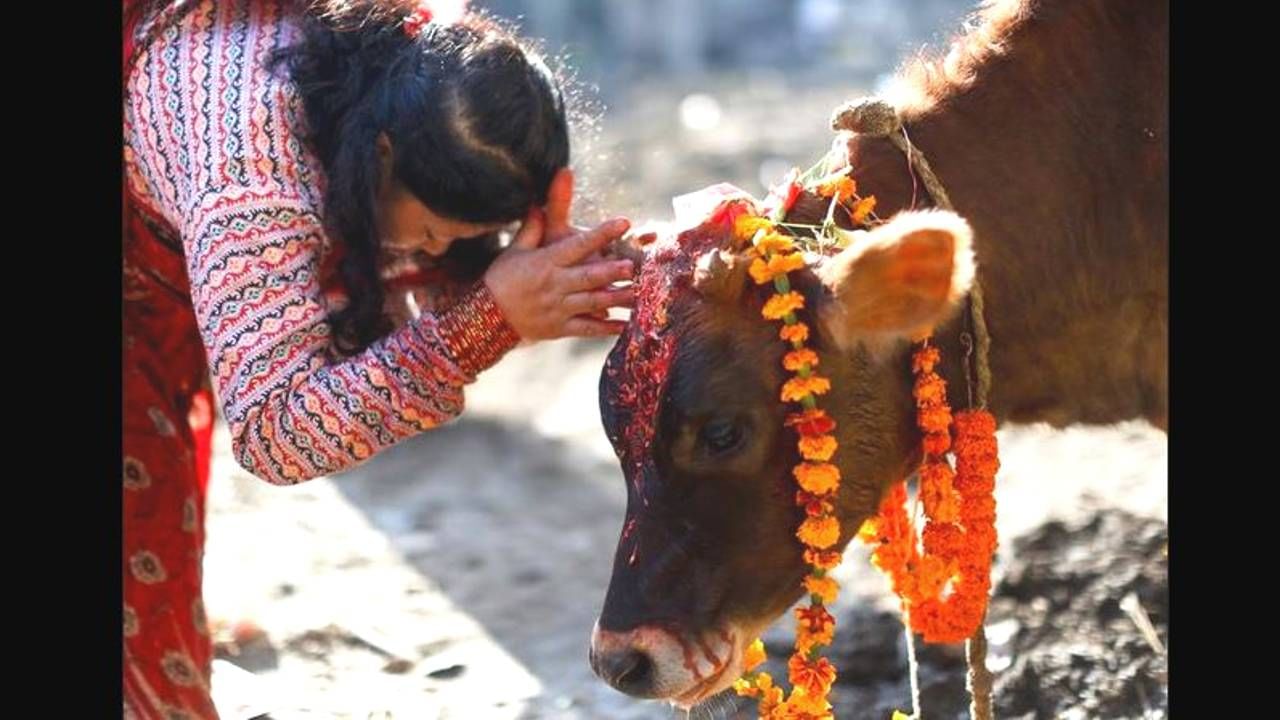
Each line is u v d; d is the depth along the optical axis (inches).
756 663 111.2
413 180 109.4
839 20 640.4
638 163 418.9
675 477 105.0
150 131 109.6
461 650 168.7
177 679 117.6
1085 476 184.2
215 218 106.6
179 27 110.0
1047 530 165.0
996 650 150.6
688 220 107.0
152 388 120.6
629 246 112.7
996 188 114.0
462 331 109.9
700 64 634.2
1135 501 171.3
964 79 116.3
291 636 170.1
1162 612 151.6
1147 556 159.3
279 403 107.0
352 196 108.3
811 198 110.0
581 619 176.9
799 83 574.9
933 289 98.3
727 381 103.0
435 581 187.6
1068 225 115.1
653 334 104.4
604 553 197.3
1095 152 115.5
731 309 103.6
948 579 110.7
